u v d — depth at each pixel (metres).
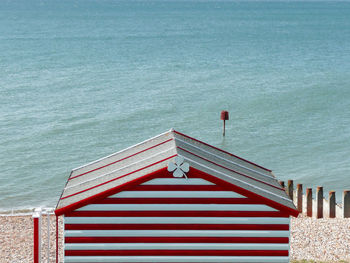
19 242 18.08
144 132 37.62
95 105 45.16
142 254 11.16
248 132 38.06
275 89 52.75
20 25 161.75
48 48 91.88
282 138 36.75
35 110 43.16
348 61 77.56
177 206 11.05
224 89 52.50
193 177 10.98
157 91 51.41
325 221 19.78
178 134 14.76
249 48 94.75
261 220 11.12
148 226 11.09
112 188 10.87
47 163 31.16
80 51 87.50
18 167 30.41
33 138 35.59
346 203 20.50
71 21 190.88
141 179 10.88
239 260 11.23
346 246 16.86
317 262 14.98
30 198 26.23
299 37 123.25
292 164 31.92
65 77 59.81
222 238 11.16
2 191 27.02
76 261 11.11
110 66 69.38
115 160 13.39
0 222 21.06
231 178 11.52
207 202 11.05
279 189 12.59
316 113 43.53
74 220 11.01
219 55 82.69
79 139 35.69
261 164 31.94
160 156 12.16
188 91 51.38
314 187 28.52
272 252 11.20
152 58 78.25
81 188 11.76
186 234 11.13
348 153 33.84
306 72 65.00
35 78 58.78
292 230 18.72
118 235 11.08
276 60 77.31
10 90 51.44
